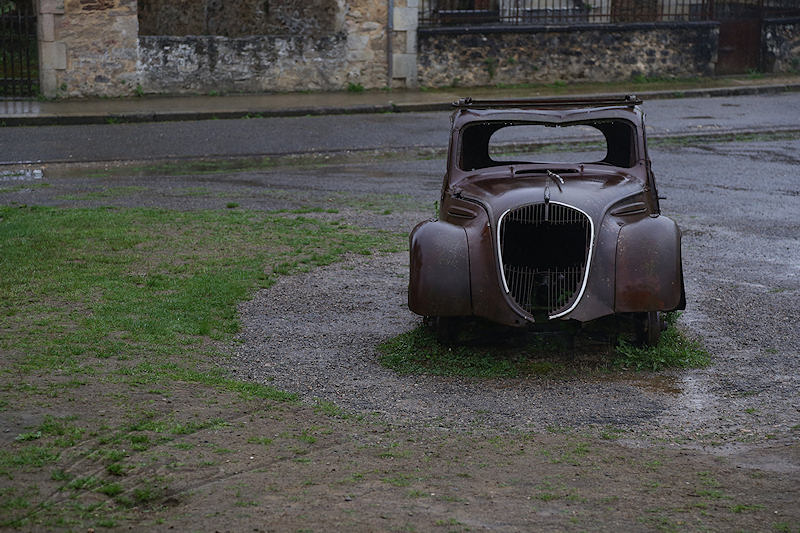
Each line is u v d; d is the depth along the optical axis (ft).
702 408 18.15
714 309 24.79
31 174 45.68
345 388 19.26
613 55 77.25
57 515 12.92
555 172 22.88
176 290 25.70
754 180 43.75
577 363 20.72
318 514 13.10
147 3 82.12
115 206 37.47
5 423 16.02
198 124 60.95
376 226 34.60
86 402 17.24
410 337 22.13
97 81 69.00
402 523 12.83
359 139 56.03
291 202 38.93
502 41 75.51
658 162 48.21
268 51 72.13
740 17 81.87
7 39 72.13
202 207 37.60
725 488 14.21
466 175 23.38
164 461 14.90
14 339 20.89
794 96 72.64
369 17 73.20
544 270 20.44
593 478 14.66
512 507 13.47
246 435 16.26
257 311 24.50
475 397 18.81
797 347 21.71
